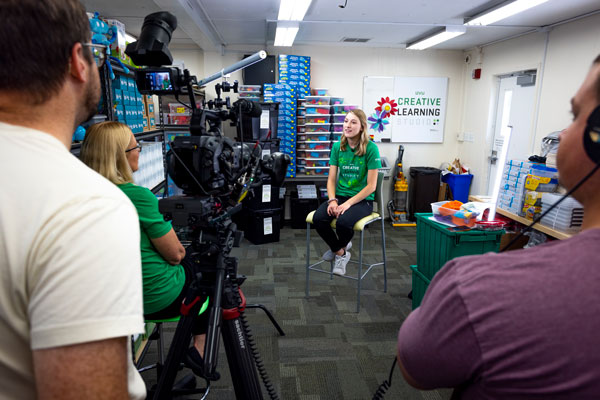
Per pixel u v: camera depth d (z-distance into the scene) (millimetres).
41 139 446
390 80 5305
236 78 5070
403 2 3221
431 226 2377
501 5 3107
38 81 439
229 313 1314
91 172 477
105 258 425
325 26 4070
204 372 1065
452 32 3986
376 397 1045
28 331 428
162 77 1270
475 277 432
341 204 2910
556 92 3809
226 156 1342
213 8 3424
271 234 4438
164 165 2760
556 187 2434
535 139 4117
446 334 438
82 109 518
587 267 381
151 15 1329
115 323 425
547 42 3912
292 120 4781
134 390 553
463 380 443
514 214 2680
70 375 396
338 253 3012
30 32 418
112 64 1882
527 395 382
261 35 4508
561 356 364
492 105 4914
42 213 407
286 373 2100
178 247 1487
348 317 2715
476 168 5180
